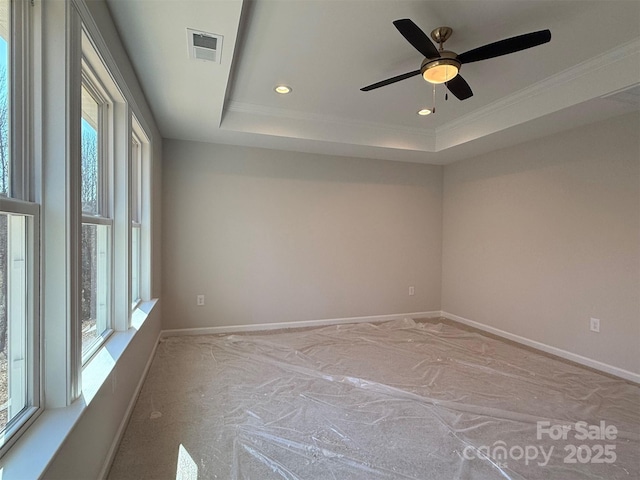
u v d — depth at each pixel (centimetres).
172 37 193
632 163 291
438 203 506
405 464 181
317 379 282
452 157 460
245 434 204
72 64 129
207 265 407
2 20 109
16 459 103
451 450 192
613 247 304
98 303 204
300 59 254
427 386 271
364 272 475
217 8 169
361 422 219
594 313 318
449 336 406
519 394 258
